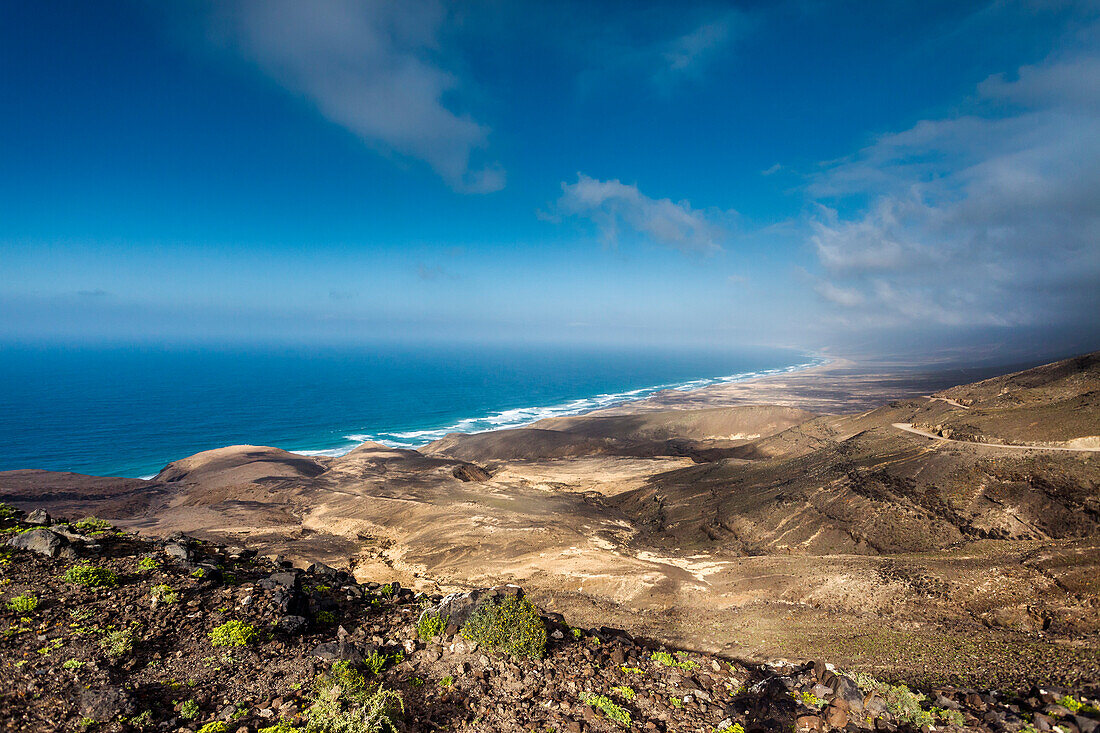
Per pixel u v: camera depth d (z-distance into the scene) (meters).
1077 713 9.91
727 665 12.20
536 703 8.84
